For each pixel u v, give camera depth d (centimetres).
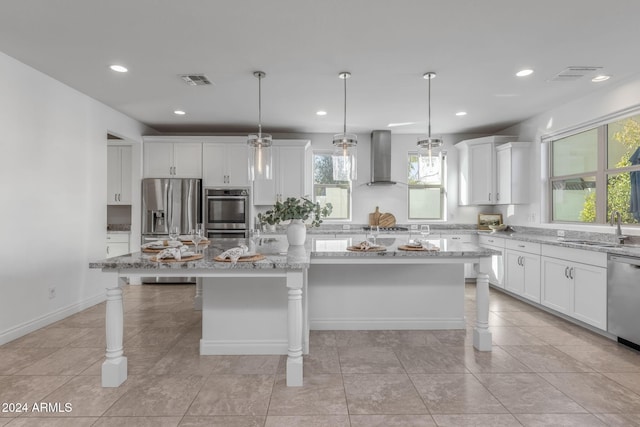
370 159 603
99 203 429
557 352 283
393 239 381
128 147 548
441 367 255
